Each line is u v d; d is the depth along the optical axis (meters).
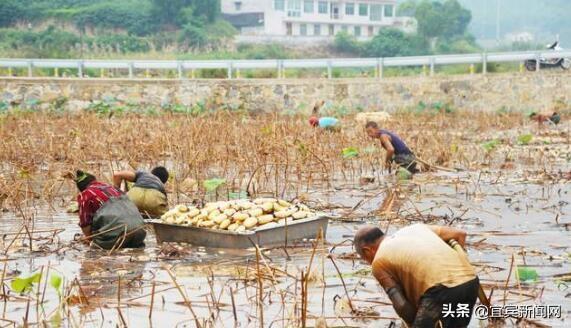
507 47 142.25
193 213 14.27
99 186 14.11
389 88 50.88
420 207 17.56
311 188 20.36
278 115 44.47
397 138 22.89
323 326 9.19
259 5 117.56
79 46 90.50
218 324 9.52
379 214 16.64
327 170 21.33
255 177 21.31
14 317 9.97
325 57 110.69
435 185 20.91
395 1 125.50
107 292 11.00
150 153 26.12
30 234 14.48
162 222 14.27
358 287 11.04
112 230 13.66
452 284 8.61
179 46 98.12
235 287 11.09
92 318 9.84
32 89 48.78
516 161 26.25
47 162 25.25
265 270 11.71
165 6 101.38
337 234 14.73
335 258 12.70
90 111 45.00
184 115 43.66
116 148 27.36
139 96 49.81
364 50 112.00
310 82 50.59
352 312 9.91
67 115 43.12
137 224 13.88
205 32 101.44
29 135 32.09
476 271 11.81
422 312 8.62
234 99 50.31
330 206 17.66
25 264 12.66
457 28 120.25
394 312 9.92
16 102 48.59
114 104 48.69
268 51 104.12
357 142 28.30
